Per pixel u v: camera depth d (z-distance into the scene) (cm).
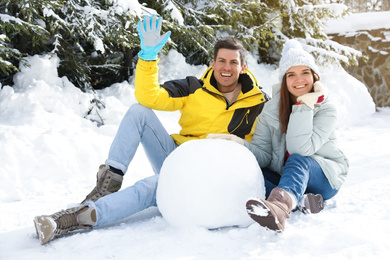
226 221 199
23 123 449
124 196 211
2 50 486
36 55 543
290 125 221
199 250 176
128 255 175
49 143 385
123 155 234
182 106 273
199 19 690
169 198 202
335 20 900
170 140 260
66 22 541
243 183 199
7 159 352
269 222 180
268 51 839
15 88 532
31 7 483
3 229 227
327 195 238
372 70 879
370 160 408
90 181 366
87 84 591
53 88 532
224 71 257
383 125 671
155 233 201
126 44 545
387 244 169
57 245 188
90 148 409
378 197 261
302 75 229
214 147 207
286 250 171
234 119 266
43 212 268
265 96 277
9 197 319
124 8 534
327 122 227
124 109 576
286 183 204
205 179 196
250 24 770
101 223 206
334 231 188
